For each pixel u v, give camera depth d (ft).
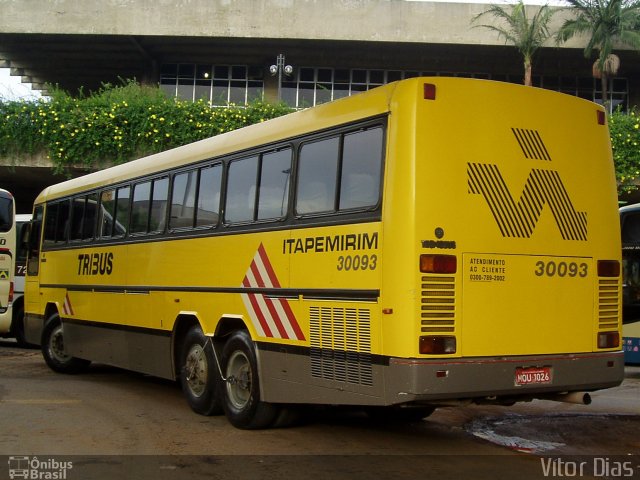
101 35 96.17
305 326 22.29
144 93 77.41
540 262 20.79
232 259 26.18
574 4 90.63
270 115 75.51
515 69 105.40
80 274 37.96
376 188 20.20
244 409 25.12
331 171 22.02
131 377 39.29
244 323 25.35
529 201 20.84
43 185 90.89
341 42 96.27
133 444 23.18
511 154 20.72
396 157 19.62
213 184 28.09
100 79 118.62
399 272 19.01
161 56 105.81
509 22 91.50
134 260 32.89
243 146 26.55
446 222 19.34
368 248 20.11
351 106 21.71
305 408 26.37
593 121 22.82
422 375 18.51
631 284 44.27
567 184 21.74
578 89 106.42
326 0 94.99
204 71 107.96
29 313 43.50
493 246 19.97
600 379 21.57
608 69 90.79
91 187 38.11
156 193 32.07
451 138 19.80
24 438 23.88
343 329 20.75
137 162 34.42
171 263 30.01
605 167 22.88
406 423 27.12
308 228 22.53
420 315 18.72
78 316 37.86
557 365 20.67
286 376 23.13
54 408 29.27
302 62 105.29
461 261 19.43
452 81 20.10
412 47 97.45
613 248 22.56
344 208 21.27
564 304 21.12
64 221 40.75
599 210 22.38
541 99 21.59
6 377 38.86
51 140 74.33
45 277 42.09
